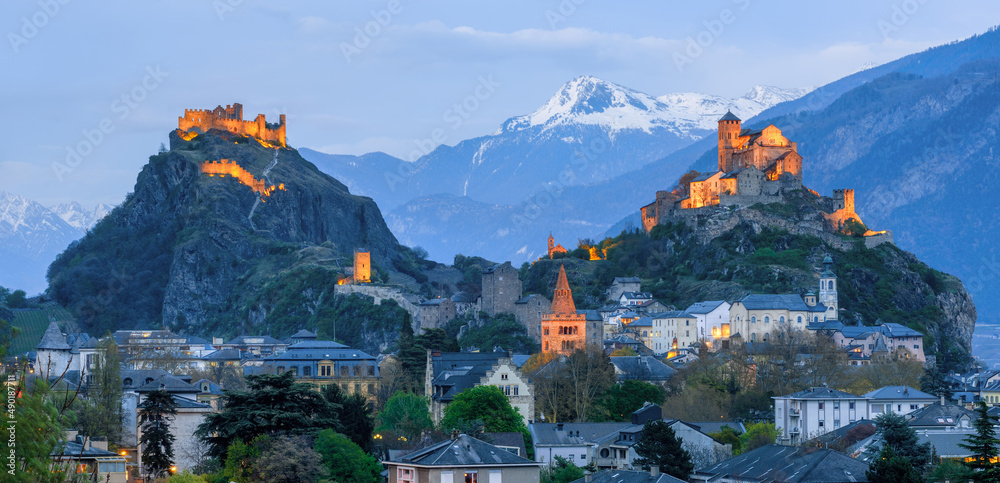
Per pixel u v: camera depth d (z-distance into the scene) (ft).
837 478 572.51
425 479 522.47
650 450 651.25
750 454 639.76
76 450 537.65
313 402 627.05
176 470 643.45
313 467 564.30
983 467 548.31
